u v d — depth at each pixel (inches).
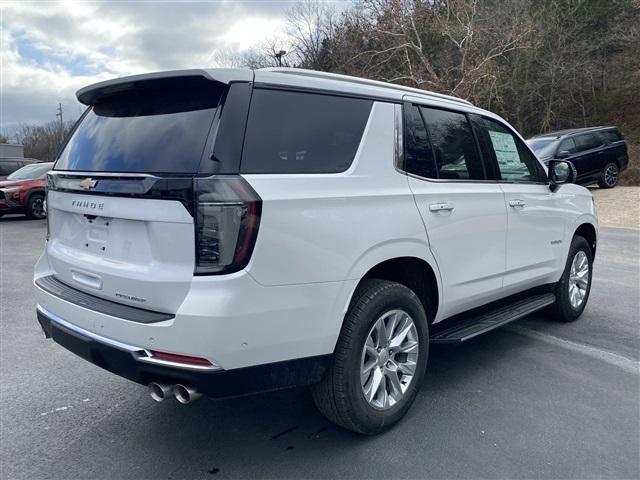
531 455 115.0
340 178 114.0
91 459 116.1
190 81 104.8
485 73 746.8
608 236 420.2
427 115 142.0
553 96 986.7
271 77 108.2
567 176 195.5
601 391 146.8
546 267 187.2
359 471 110.0
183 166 99.6
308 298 105.3
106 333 106.2
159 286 99.2
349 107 121.2
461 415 133.2
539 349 179.3
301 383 107.6
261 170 101.7
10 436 126.0
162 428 129.6
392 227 121.6
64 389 152.6
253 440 123.3
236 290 95.7
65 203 123.8
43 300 126.3
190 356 96.0
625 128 986.7
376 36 878.4
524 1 868.6
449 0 813.2
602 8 991.6
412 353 130.1
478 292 154.0
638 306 229.6
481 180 156.6
